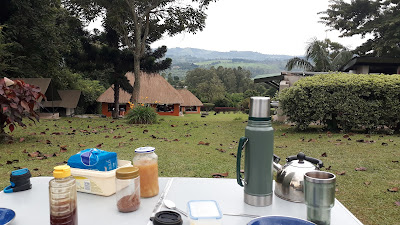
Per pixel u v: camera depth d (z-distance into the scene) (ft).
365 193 10.09
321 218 3.67
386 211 8.67
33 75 50.85
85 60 55.88
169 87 98.99
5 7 46.32
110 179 4.77
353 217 4.12
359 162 14.24
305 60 66.44
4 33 42.52
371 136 23.45
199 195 4.84
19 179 5.03
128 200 4.12
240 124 37.91
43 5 49.44
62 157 15.38
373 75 26.61
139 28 52.49
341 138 22.44
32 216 4.02
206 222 3.36
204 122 42.78
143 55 56.54
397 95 24.77
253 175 4.26
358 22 83.15
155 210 4.21
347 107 25.22
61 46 52.60
